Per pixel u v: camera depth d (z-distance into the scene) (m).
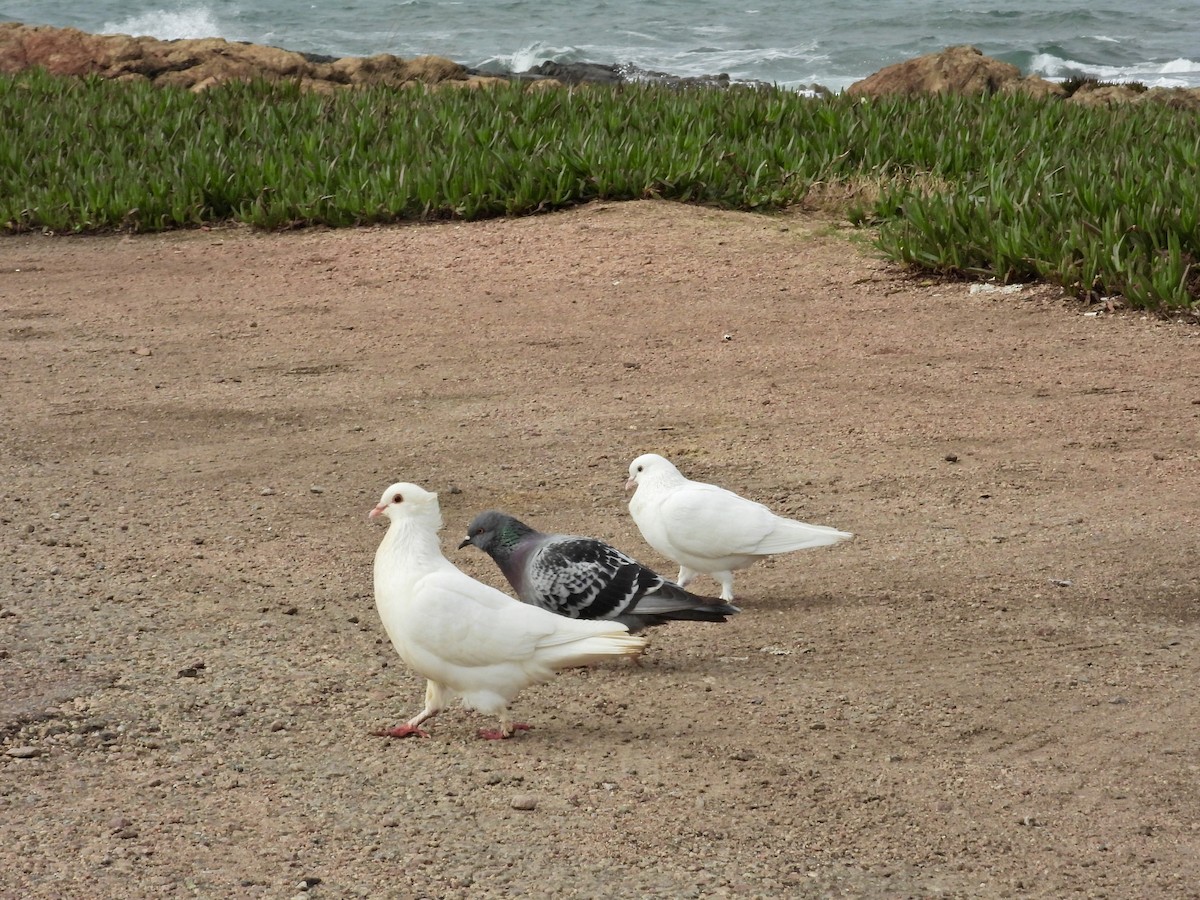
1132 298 12.20
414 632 5.04
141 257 15.79
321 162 17.66
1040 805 4.77
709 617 5.93
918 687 5.72
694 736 5.29
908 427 9.49
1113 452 8.86
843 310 12.71
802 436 9.37
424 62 30.47
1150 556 7.12
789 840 4.51
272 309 13.35
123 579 6.94
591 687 5.82
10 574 6.97
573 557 5.94
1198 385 10.20
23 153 19.12
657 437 9.42
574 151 17.50
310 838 4.49
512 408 10.16
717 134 19.08
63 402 10.44
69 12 71.25
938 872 4.35
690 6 75.94
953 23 66.06
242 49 30.88
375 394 10.59
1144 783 4.91
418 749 5.18
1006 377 10.61
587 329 12.31
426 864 4.33
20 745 5.12
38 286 14.52
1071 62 53.81
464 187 17.11
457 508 8.10
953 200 14.20
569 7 75.31
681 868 4.33
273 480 8.63
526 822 4.60
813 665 5.98
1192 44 59.25
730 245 15.12
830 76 50.94
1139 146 16.95
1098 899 4.21
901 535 7.58
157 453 9.21
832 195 16.75
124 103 21.98
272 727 5.33
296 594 6.78
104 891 4.15
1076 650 6.06
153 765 5.00
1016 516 7.81
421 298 13.59
